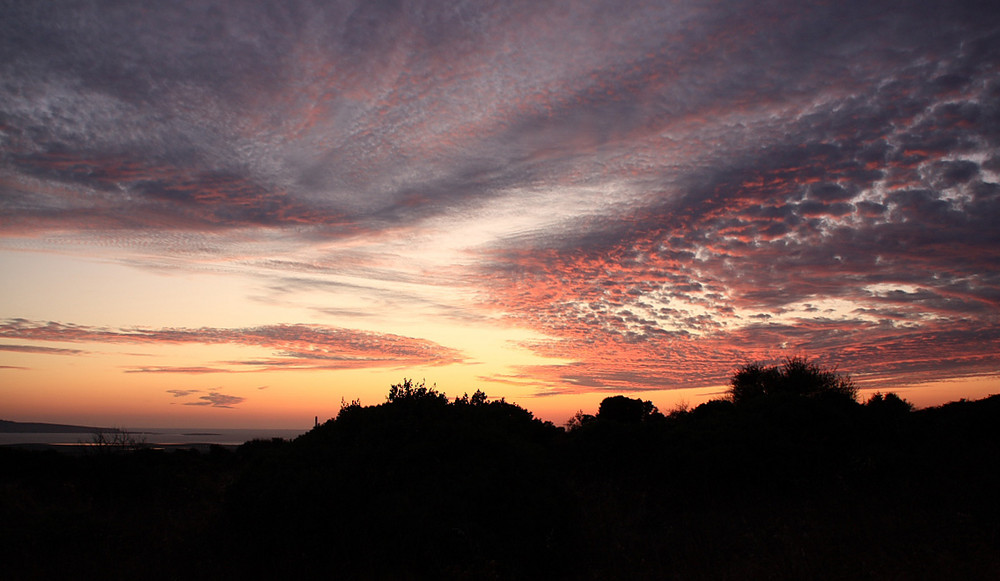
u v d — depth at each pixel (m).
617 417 35.25
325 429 12.41
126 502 15.96
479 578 8.79
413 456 11.12
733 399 24.55
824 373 22.39
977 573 8.06
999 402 19.08
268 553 9.71
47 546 10.59
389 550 9.49
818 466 15.14
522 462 11.38
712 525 12.03
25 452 20.83
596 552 10.58
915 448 15.89
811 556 9.23
